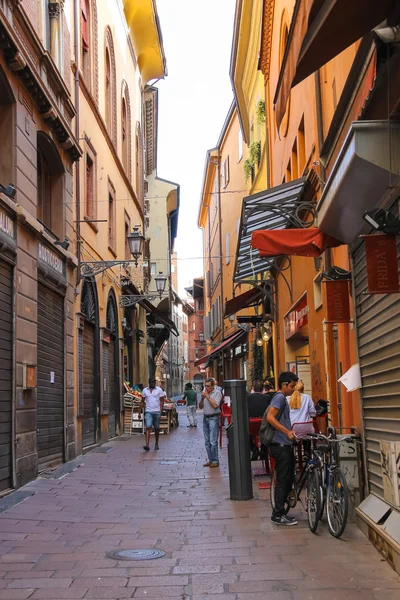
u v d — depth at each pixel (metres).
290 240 8.05
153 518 7.80
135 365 28.19
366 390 7.00
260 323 23.39
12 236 10.11
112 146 21.06
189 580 5.27
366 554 5.85
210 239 50.00
